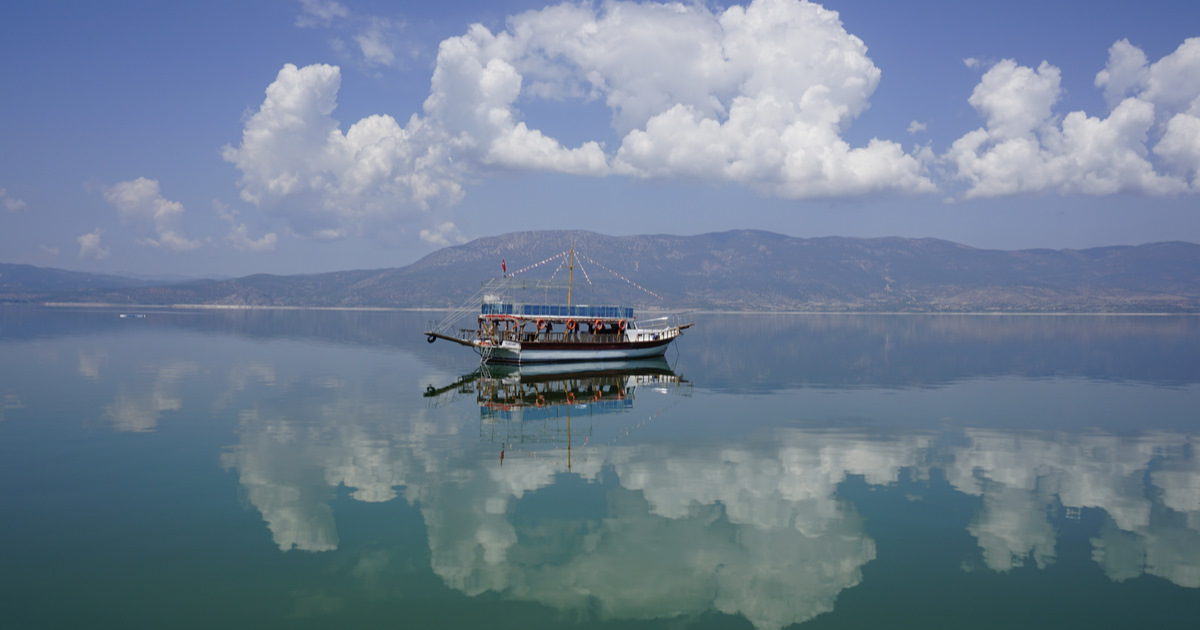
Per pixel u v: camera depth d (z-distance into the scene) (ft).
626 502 99.86
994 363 315.58
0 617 64.85
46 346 364.79
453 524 90.48
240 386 216.13
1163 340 510.99
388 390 213.05
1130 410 179.11
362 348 389.19
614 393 211.00
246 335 501.15
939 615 67.31
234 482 107.76
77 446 130.82
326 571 75.66
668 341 344.90
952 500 101.24
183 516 92.27
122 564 76.84
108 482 107.14
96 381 222.89
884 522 92.43
